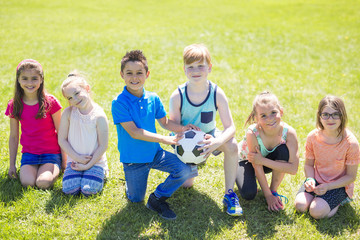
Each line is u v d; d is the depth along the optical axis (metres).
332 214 2.97
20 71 3.22
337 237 2.74
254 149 3.15
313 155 3.21
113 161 3.77
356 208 3.09
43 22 11.76
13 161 3.44
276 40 9.88
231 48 8.91
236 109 5.05
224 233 2.78
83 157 3.26
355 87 6.27
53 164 3.44
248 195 3.13
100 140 3.32
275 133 3.06
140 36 9.95
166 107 5.06
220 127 4.55
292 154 3.07
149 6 17.59
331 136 3.00
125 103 2.98
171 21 12.99
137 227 2.84
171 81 6.14
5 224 2.79
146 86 5.80
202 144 2.94
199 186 3.40
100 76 6.37
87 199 3.13
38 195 3.13
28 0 16.83
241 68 7.20
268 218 2.97
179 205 3.14
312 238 2.72
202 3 19.03
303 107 5.28
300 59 8.12
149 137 2.93
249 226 2.88
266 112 2.93
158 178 3.55
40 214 2.93
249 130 3.13
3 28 10.38
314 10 15.90
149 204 3.04
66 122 3.30
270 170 3.33
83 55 7.82
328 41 9.91
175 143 2.98
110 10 15.65
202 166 3.72
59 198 3.13
